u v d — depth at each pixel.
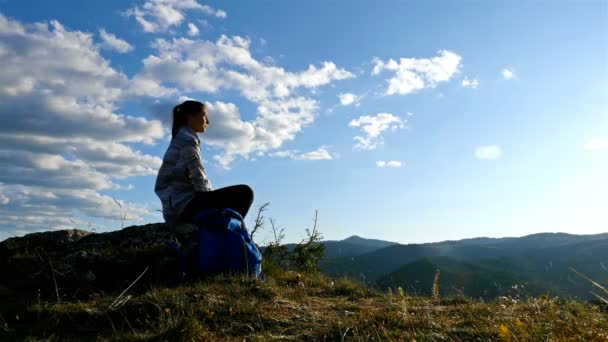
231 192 3.16
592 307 2.64
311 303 2.71
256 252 3.06
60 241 3.78
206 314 2.26
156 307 2.30
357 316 2.35
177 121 3.25
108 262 3.21
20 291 2.90
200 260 2.96
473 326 2.27
